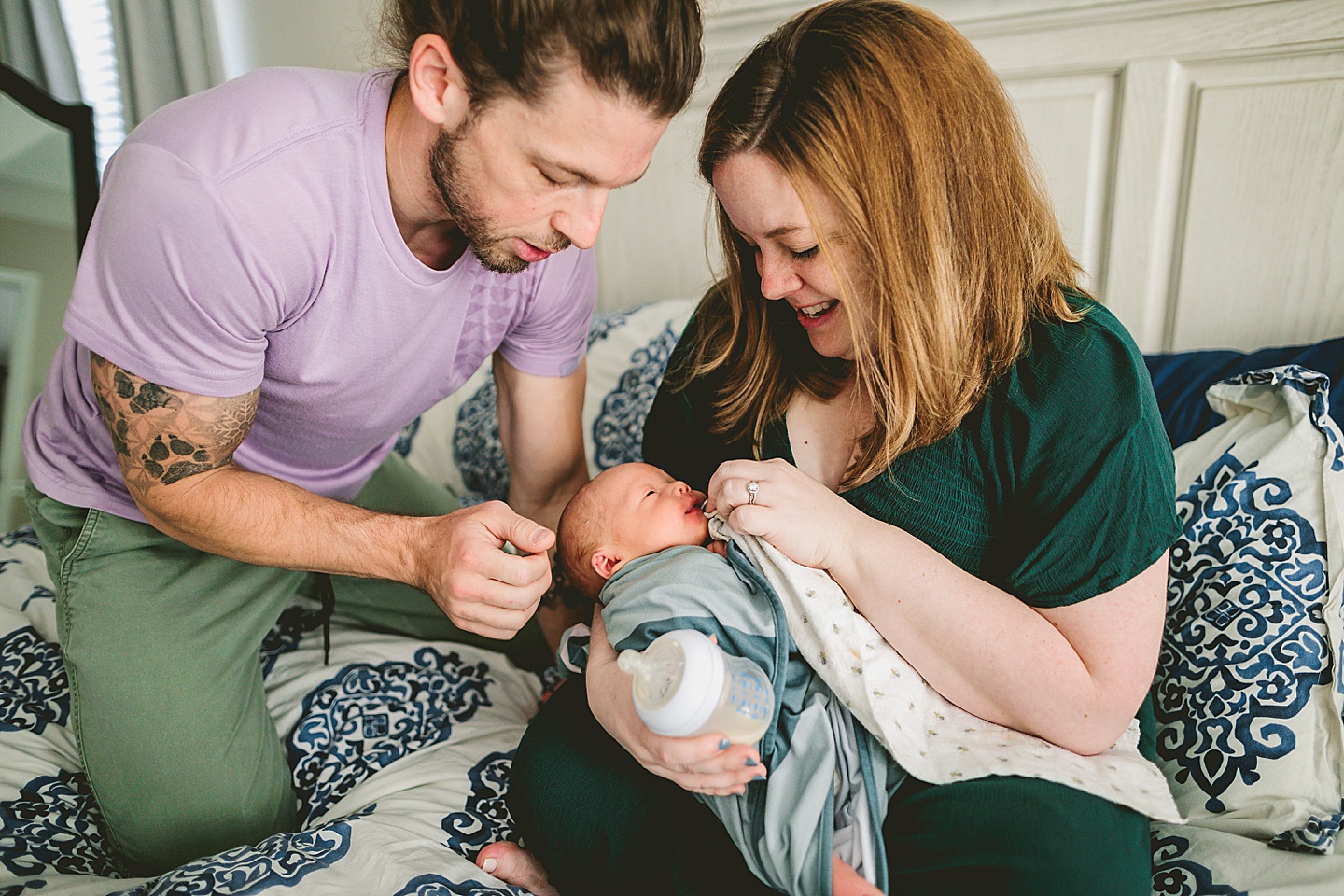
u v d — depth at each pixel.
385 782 1.12
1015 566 0.87
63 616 1.15
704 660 0.76
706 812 0.90
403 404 1.19
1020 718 0.85
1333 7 1.29
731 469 0.95
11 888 0.91
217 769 1.13
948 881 0.78
